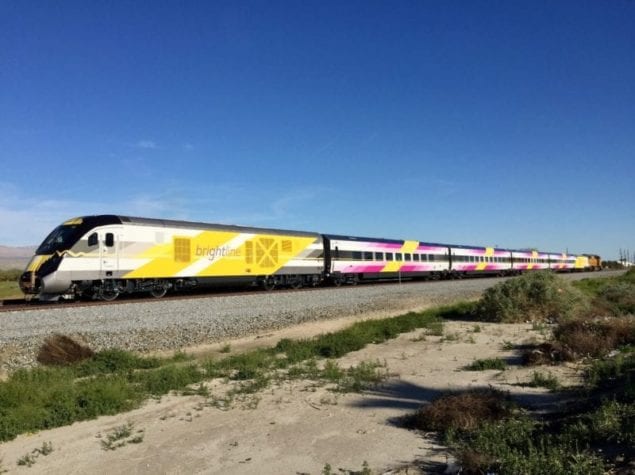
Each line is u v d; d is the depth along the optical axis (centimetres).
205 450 680
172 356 1427
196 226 3028
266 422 791
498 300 1953
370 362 1216
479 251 6347
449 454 632
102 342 1569
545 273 2081
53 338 1409
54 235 2541
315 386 1004
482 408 755
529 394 885
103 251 2550
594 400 776
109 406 866
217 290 3625
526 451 591
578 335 1240
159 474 609
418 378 1055
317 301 2706
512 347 1365
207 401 916
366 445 679
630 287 2764
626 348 1195
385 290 3500
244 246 3309
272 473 600
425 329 1761
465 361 1216
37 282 2412
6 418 785
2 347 1429
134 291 2733
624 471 506
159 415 842
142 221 2742
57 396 903
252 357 1274
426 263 5231
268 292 3225
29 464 648
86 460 656
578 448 577
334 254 4078
